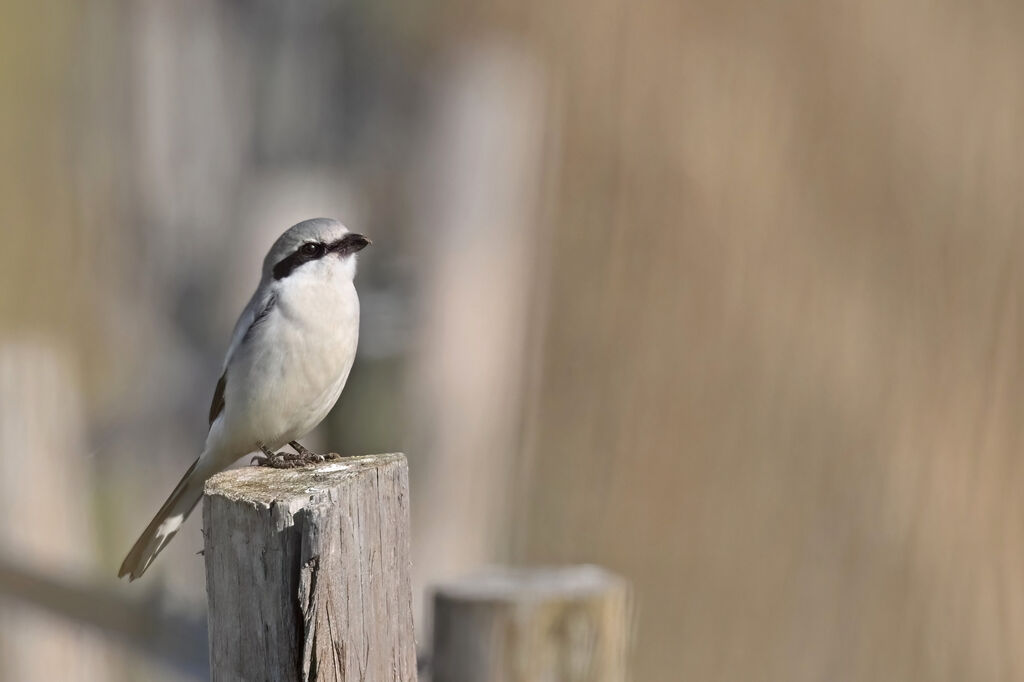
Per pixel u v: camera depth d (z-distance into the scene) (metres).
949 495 11.62
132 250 10.29
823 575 11.36
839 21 13.65
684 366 12.21
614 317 12.48
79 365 9.91
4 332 10.27
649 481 11.75
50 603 7.63
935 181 13.05
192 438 10.05
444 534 8.91
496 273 9.13
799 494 11.65
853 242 12.80
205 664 7.39
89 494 9.51
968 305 12.42
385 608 5.23
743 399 12.04
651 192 13.05
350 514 5.10
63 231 11.00
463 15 12.32
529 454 10.88
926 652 11.03
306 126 9.40
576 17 13.47
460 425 8.98
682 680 11.19
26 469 8.56
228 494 5.09
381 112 9.26
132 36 10.18
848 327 12.30
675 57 13.55
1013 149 13.15
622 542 11.55
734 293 12.48
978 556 11.40
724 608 11.34
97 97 10.78
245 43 9.59
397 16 9.64
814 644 11.17
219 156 9.75
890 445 11.79
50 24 11.65
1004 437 11.76
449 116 9.17
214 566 5.16
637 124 13.32
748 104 13.36
